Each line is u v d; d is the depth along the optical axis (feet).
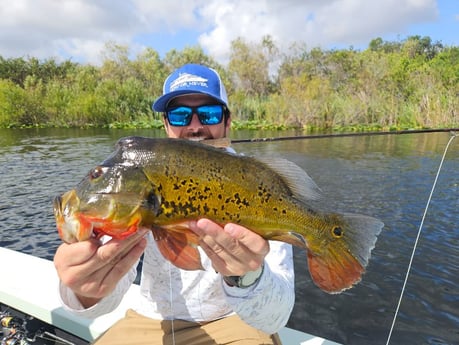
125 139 1.84
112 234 1.74
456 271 5.96
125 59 52.42
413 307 4.98
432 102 27.81
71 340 3.16
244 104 37.50
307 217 1.94
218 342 2.32
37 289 3.43
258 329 2.17
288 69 47.67
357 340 4.36
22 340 3.09
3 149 21.44
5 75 55.88
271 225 1.90
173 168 1.79
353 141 23.17
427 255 6.56
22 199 11.02
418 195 10.29
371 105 31.09
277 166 1.94
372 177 12.51
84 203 1.72
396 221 8.29
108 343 2.42
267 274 2.03
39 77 56.54
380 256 6.53
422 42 64.08
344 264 1.95
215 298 2.43
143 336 2.44
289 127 32.65
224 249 1.73
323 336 4.43
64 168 15.75
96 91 42.86
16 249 7.61
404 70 34.88
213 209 1.82
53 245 7.81
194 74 2.80
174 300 2.47
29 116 41.32
